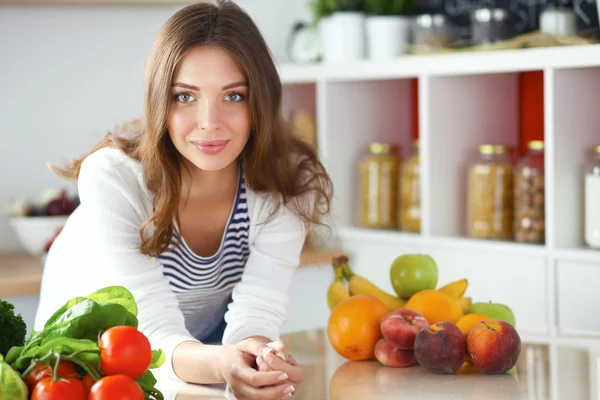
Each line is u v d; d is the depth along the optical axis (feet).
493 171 9.94
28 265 9.91
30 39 11.07
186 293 5.89
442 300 4.77
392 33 10.81
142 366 3.45
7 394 3.19
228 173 5.73
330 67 11.05
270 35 12.19
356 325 4.70
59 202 10.23
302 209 5.92
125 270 5.39
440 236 10.34
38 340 3.51
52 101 11.22
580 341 5.11
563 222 9.13
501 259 9.58
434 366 4.40
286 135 5.89
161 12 11.73
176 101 5.07
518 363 4.60
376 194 11.10
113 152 5.54
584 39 8.91
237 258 5.97
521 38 9.37
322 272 10.80
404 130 11.98
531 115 10.68
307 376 4.49
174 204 5.39
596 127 9.32
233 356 4.47
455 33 11.06
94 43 11.40
